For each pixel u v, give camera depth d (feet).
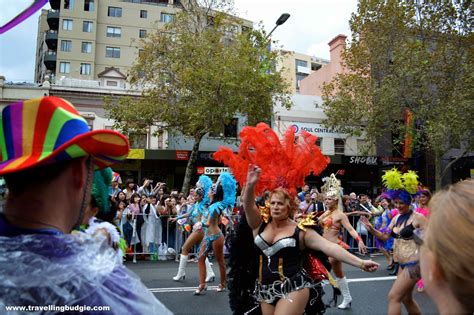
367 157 76.33
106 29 155.84
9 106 4.13
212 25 63.82
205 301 19.43
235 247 12.04
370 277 25.80
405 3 65.41
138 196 33.09
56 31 154.81
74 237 3.97
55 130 3.96
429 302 19.26
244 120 76.07
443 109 59.41
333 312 18.06
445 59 61.57
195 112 53.62
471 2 60.85
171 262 30.91
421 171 82.33
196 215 23.40
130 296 3.94
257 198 13.23
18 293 3.50
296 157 12.29
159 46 59.16
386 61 67.21
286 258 10.90
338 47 94.63
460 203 3.31
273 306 10.95
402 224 15.21
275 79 59.47
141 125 56.80
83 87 72.08
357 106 68.64
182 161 73.92
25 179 3.89
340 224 19.69
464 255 3.07
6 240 3.67
